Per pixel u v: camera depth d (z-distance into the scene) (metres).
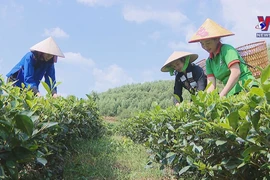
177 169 3.29
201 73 4.97
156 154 3.74
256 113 1.65
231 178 2.19
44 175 3.17
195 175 3.12
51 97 3.49
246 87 1.93
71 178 4.16
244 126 1.70
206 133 2.16
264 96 1.59
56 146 3.39
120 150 6.27
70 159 4.91
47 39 5.04
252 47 4.62
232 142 1.99
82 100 5.30
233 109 2.08
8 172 1.72
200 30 4.14
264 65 4.68
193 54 4.88
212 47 4.14
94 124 7.03
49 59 5.05
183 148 2.70
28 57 4.93
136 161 5.30
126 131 8.99
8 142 1.68
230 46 4.05
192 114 2.45
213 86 4.36
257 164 1.87
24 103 2.21
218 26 4.09
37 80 5.10
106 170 4.69
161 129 3.56
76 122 4.80
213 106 2.15
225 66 4.12
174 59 4.80
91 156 5.40
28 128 1.66
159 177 4.45
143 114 5.67
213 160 2.32
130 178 4.45
